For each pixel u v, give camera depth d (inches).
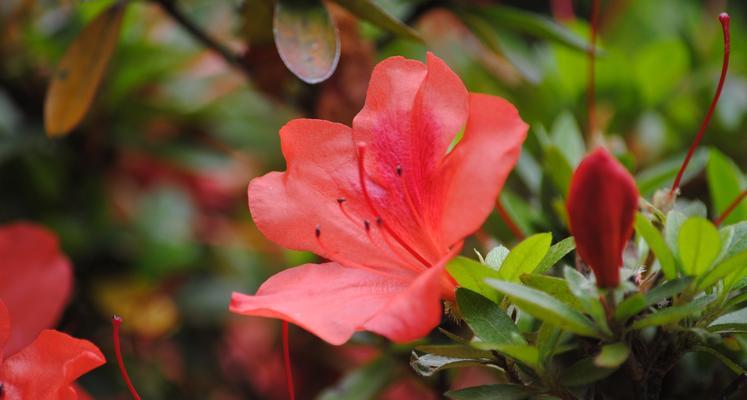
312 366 27.5
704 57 28.6
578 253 18.4
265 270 28.5
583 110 25.6
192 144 28.0
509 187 24.1
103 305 26.4
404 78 18.9
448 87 18.5
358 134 19.0
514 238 21.9
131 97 26.5
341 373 27.3
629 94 26.0
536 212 22.3
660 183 21.7
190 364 27.6
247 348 29.8
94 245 26.3
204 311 27.6
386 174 18.9
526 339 18.5
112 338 26.5
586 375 17.9
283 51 20.7
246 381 29.0
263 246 28.8
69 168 26.4
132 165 28.6
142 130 27.3
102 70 21.8
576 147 22.7
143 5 26.2
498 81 25.8
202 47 26.2
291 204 18.9
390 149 18.9
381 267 18.8
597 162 17.0
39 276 22.7
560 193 21.5
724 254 18.0
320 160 19.0
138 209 27.2
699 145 25.2
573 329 17.5
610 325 17.6
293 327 27.4
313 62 20.6
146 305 26.9
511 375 18.3
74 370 18.4
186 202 27.7
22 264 22.7
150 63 25.7
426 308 17.1
